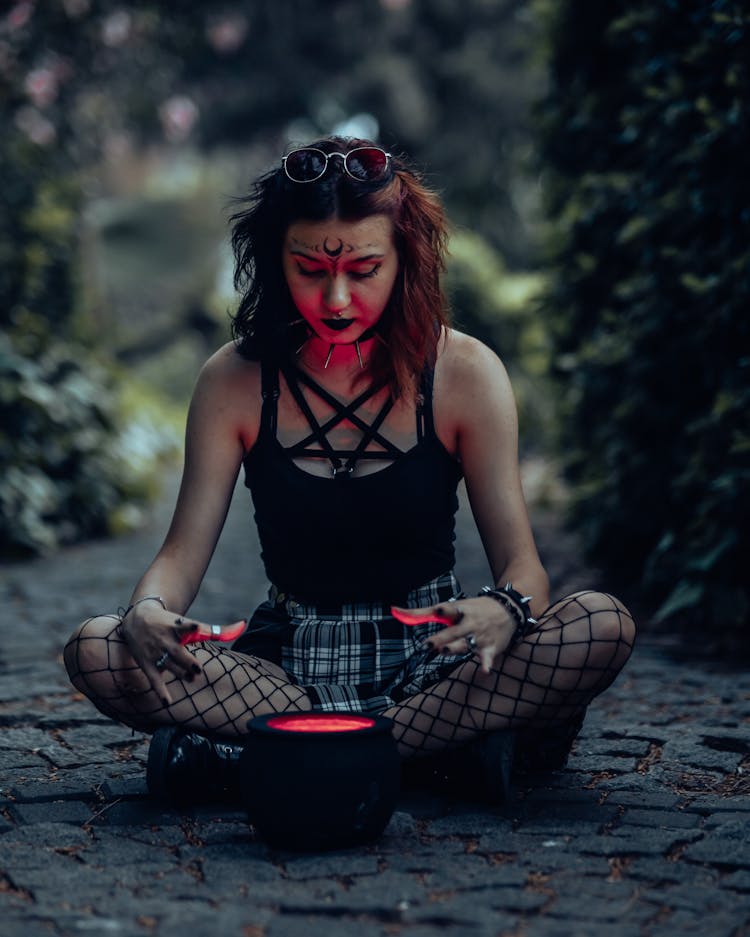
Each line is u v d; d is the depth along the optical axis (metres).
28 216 9.02
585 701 2.90
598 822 2.77
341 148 2.80
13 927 2.18
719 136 4.80
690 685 4.27
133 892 2.36
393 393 2.91
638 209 5.64
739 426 4.90
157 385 20.12
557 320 7.39
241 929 2.17
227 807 2.89
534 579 2.87
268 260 2.90
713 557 4.80
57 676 4.46
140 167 23.38
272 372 2.97
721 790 3.05
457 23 23.45
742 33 4.64
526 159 7.36
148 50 11.07
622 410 5.80
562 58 6.73
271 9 21.78
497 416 2.95
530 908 2.27
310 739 2.54
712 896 2.32
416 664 3.00
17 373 8.19
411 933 2.15
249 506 10.69
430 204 2.89
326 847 2.56
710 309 5.13
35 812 2.87
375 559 2.97
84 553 8.01
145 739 3.59
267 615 3.16
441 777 2.99
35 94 10.16
